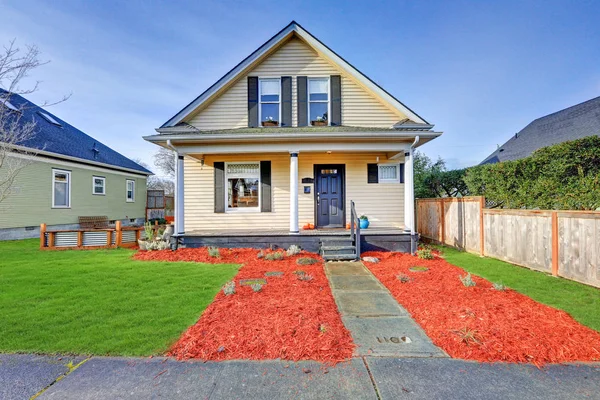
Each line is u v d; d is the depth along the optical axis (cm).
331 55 895
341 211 923
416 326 330
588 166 606
